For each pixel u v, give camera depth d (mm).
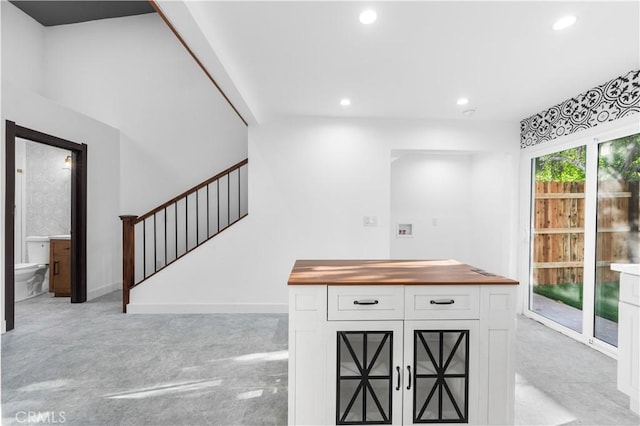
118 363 2541
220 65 2326
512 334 1747
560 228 3402
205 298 3883
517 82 2848
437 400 1742
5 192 3154
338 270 2041
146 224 4789
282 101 3377
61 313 3791
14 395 2096
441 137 3943
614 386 2244
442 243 5043
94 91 4820
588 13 1845
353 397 1698
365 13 1877
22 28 4551
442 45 2232
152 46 4773
